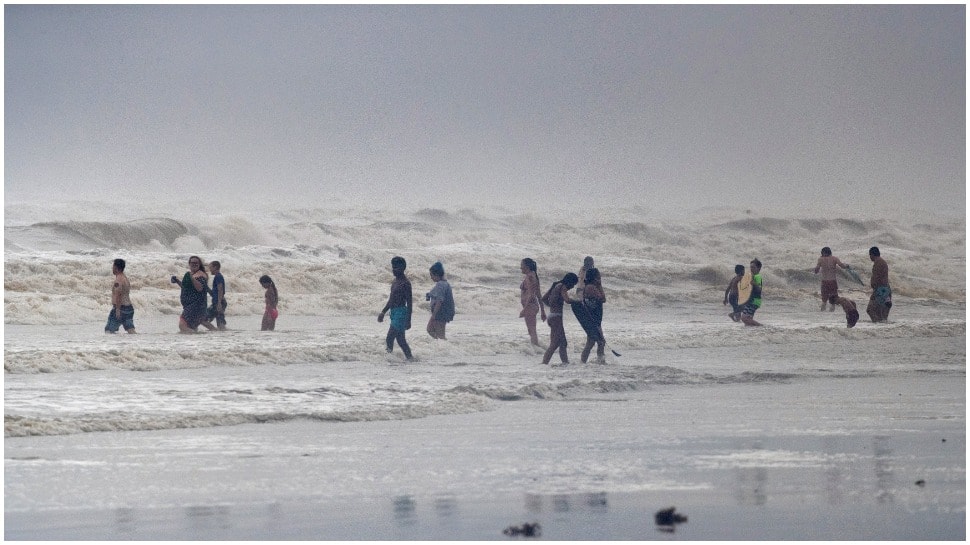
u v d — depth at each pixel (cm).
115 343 8306
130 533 2991
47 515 3164
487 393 5969
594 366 7612
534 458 4097
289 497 3422
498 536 3000
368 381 6488
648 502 3388
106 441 4359
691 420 5131
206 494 3447
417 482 3650
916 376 7294
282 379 6550
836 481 3684
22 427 4488
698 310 15500
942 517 3219
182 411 5069
